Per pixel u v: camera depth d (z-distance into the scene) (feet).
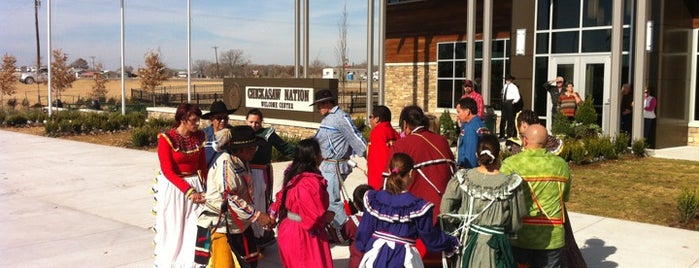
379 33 62.03
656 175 37.63
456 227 15.64
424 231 14.58
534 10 58.29
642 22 45.68
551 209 15.71
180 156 19.40
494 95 68.59
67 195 35.70
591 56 54.80
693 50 53.57
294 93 61.93
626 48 53.72
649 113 49.55
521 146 19.10
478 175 15.21
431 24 75.05
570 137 47.24
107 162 48.75
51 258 22.85
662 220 27.61
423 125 18.95
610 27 53.47
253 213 17.31
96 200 34.06
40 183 39.70
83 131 72.54
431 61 75.51
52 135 70.18
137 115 78.95
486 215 14.85
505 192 14.64
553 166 15.69
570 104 49.85
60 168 45.88
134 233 26.55
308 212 16.28
